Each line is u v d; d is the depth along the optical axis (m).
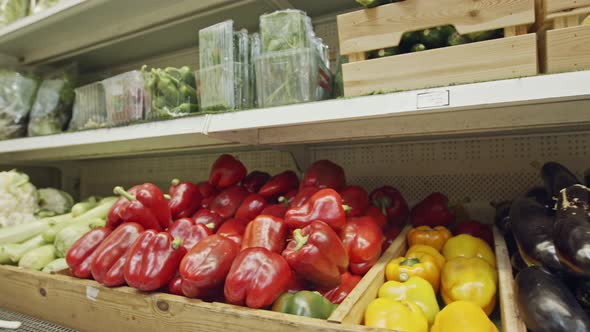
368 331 0.72
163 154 2.20
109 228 1.27
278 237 1.04
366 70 0.97
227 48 1.24
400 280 1.05
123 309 1.00
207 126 1.18
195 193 1.44
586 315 0.70
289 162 1.86
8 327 1.13
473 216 1.51
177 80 1.42
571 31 0.79
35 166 2.53
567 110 1.03
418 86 0.92
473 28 0.89
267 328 0.80
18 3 2.10
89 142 1.47
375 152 1.69
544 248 0.86
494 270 1.08
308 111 1.02
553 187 1.06
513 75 0.84
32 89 1.99
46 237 1.51
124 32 1.85
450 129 1.17
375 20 0.99
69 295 1.12
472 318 0.83
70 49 2.09
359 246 1.08
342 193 1.32
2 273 1.33
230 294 0.87
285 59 1.13
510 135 1.46
